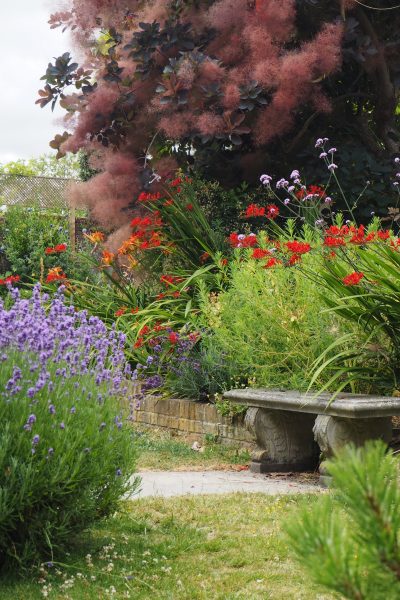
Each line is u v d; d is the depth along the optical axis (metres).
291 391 6.80
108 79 10.74
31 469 3.76
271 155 11.10
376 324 6.48
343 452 1.56
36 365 4.08
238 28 10.41
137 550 4.31
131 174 10.82
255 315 7.12
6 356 3.96
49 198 19.16
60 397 4.11
